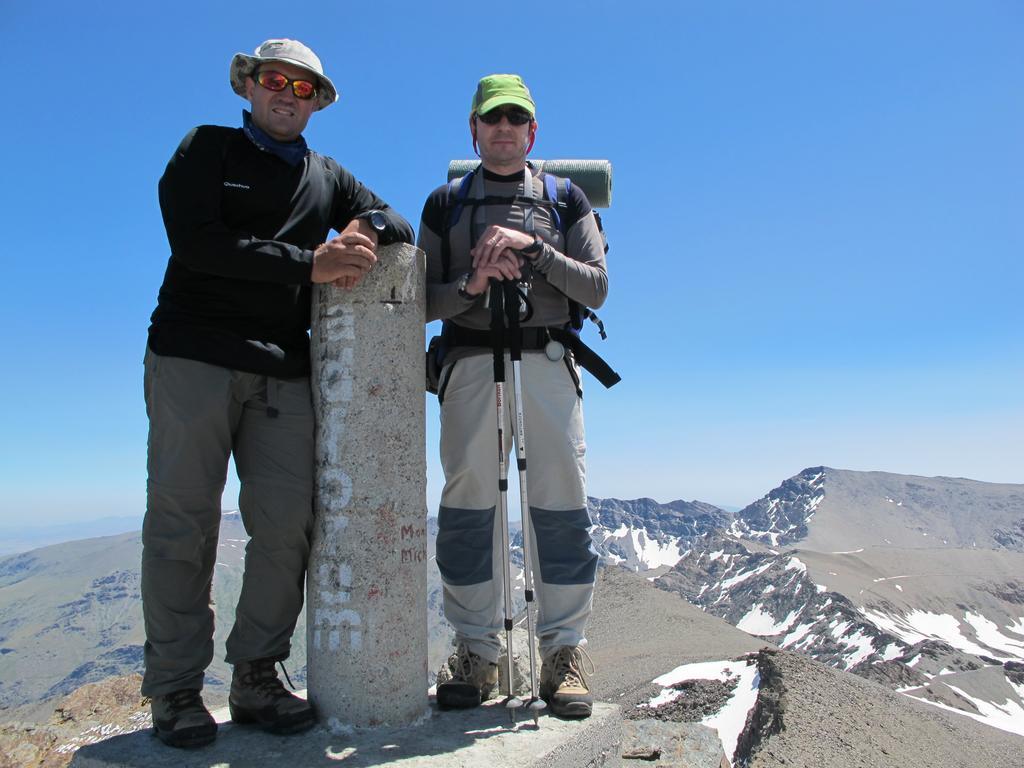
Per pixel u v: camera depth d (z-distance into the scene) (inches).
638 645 794.2
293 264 75.3
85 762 70.9
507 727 79.7
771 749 455.2
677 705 580.7
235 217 77.9
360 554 79.0
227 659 76.5
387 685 78.5
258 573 77.2
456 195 96.6
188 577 74.0
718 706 563.5
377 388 81.0
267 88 78.9
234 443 80.3
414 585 81.5
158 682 72.6
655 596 925.2
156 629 73.1
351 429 80.1
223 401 74.4
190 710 72.3
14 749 124.1
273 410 78.2
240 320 76.9
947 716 674.2
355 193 88.0
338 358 81.0
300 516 77.9
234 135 78.6
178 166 75.7
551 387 91.1
